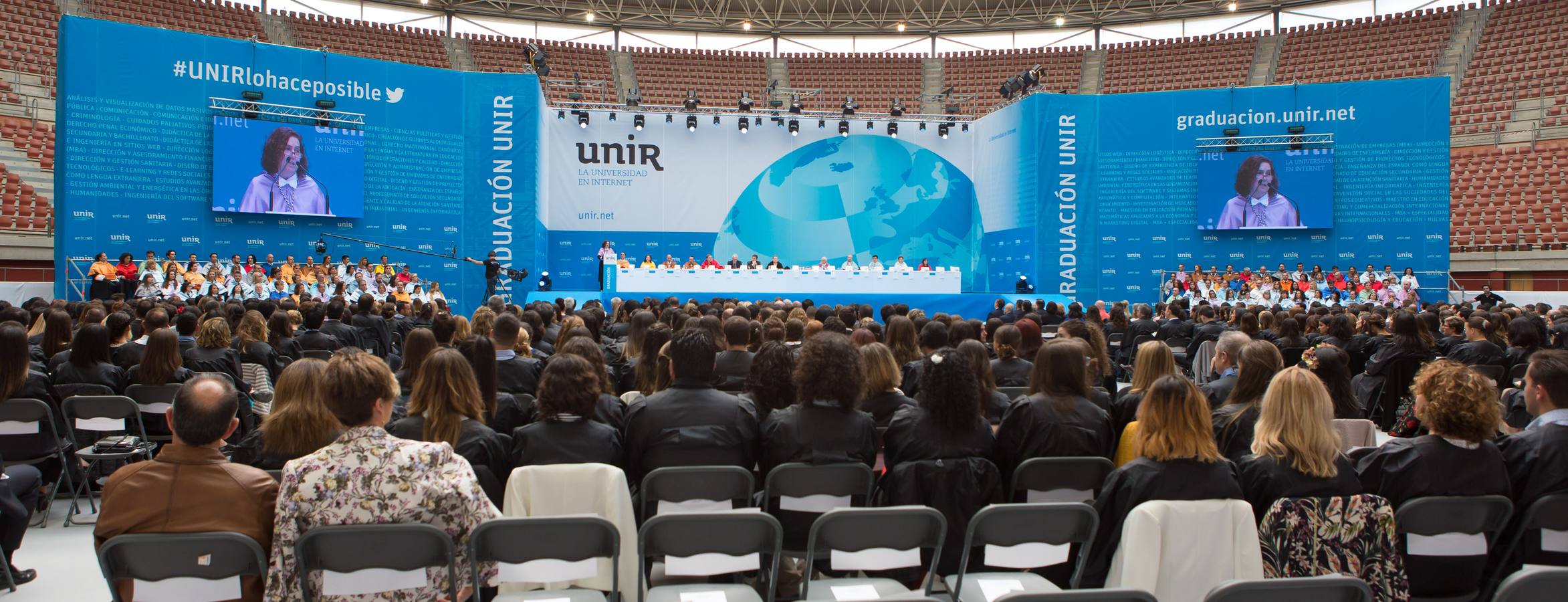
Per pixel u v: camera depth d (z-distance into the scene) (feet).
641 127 82.79
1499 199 83.30
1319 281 68.39
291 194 62.03
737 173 84.43
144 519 10.21
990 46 116.47
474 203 69.05
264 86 62.08
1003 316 45.01
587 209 82.12
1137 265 73.51
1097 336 23.76
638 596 11.80
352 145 64.39
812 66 112.27
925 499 13.32
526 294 69.15
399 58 102.17
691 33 115.44
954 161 86.53
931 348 22.56
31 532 18.93
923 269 70.18
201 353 21.83
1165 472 11.38
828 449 13.98
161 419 20.81
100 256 54.24
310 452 12.14
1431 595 12.12
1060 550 11.64
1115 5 109.09
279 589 9.83
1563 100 87.81
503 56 106.93
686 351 14.78
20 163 70.08
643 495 13.17
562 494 12.12
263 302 33.32
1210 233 72.74
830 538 10.89
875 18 113.19
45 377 19.45
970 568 13.51
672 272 67.77
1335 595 8.41
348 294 61.72
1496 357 26.99
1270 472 11.64
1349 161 70.28
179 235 59.47
